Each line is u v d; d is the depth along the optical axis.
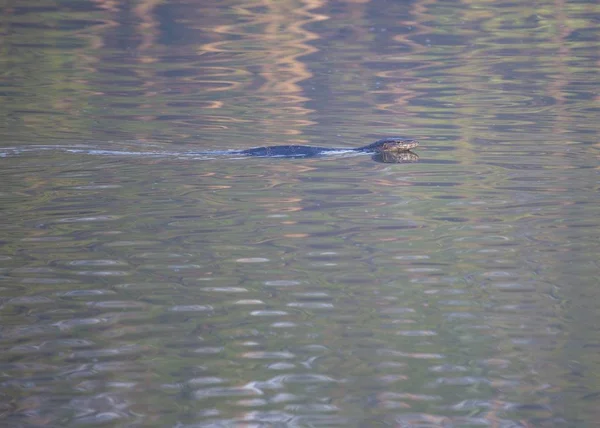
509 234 51.91
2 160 68.69
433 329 40.06
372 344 38.69
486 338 39.22
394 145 72.12
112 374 36.00
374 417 33.09
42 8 148.00
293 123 84.62
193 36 131.62
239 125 83.69
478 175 64.81
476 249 49.56
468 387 35.34
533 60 116.00
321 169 67.12
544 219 54.44
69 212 56.03
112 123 83.38
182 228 53.12
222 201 58.59
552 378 35.94
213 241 50.91
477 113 87.81
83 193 60.25
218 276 45.84
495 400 34.38
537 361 37.25
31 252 48.97
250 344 38.69
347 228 53.12
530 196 59.22
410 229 52.94
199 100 95.38
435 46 125.44
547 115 86.06
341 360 37.28
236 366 36.75
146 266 47.09
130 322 40.59
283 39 130.25
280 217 55.25
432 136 78.44
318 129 82.06
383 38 130.50
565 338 39.12
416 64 114.50
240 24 138.62
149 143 75.50
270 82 105.25
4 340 38.56
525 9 149.25
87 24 138.12
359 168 67.38
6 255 48.38
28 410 33.31
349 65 114.44
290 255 48.84
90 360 37.12
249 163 69.06
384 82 104.44
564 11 147.88
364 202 58.38
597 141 74.88
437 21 141.12
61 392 34.66
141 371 36.28
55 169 66.38
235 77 107.94
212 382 35.50
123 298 43.03
